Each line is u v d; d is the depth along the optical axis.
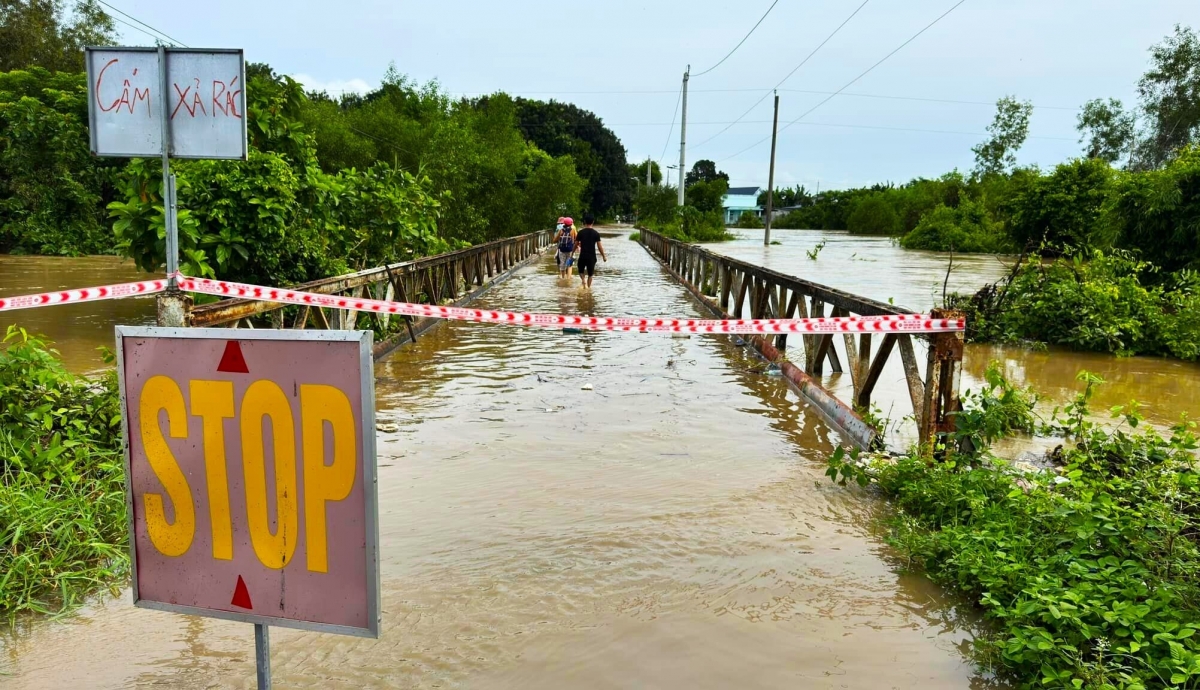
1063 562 3.16
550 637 2.95
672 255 20.97
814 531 3.96
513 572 3.47
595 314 12.17
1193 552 3.12
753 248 37.44
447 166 21.97
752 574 3.49
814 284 7.37
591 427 5.79
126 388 2.21
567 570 3.50
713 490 4.51
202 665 2.76
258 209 8.01
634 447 5.31
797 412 6.31
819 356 7.33
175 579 2.25
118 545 3.63
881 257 30.98
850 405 6.42
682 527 3.98
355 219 11.15
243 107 4.20
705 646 2.90
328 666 2.75
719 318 11.64
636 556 3.65
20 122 21.08
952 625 3.08
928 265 25.64
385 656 2.81
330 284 7.12
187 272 7.50
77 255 21.39
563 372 7.71
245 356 2.10
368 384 2.02
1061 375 8.09
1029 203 22.70
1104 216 12.61
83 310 10.92
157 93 4.23
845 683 2.68
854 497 4.43
